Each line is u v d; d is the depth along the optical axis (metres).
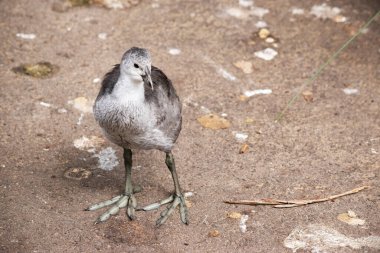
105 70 12.88
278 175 10.60
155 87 9.21
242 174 10.62
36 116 11.69
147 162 10.90
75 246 9.25
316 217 9.82
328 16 14.53
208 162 10.85
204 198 10.15
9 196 10.03
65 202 10.02
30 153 10.91
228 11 14.62
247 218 9.79
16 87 12.33
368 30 14.14
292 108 12.11
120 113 8.88
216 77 12.81
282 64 13.21
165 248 9.27
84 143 11.21
